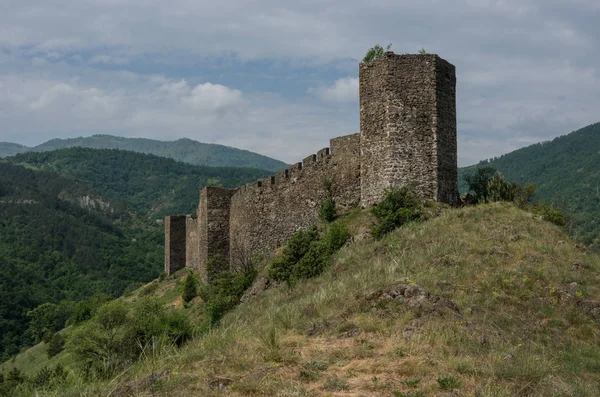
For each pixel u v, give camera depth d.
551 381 9.59
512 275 16.81
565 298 15.93
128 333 24.42
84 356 25.30
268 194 33.47
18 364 47.91
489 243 19.59
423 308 12.66
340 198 28.00
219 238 38.56
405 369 9.23
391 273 16.78
